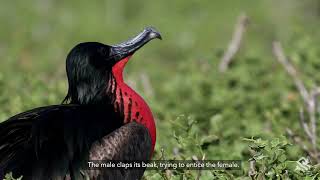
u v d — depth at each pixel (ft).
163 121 48.01
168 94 53.62
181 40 83.71
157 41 82.38
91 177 33.58
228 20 91.61
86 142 33.86
